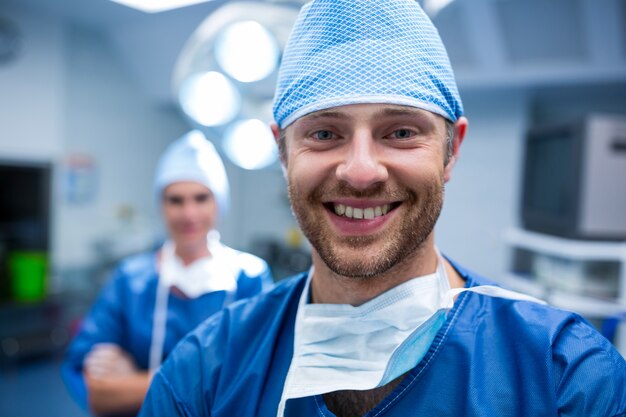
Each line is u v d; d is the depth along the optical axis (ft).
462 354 2.03
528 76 7.23
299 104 1.98
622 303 4.65
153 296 4.62
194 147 4.81
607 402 1.74
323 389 2.01
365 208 1.91
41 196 10.07
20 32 9.43
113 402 3.78
